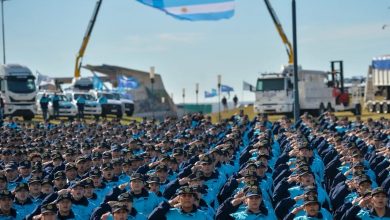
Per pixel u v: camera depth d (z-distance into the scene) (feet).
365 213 55.42
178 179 65.82
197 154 84.07
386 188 70.59
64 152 88.94
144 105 264.93
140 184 59.93
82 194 59.98
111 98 225.76
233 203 56.70
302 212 55.67
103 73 272.51
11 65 213.87
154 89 270.26
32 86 213.05
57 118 209.67
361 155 76.18
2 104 210.59
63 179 65.26
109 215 54.75
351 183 64.13
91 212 59.72
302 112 229.86
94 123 140.05
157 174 67.15
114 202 56.70
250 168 68.49
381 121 140.46
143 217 55.77
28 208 60.75
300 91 225.35
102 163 76.74
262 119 139.44
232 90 290.76
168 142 93.45
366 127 121.90
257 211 55.52
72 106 211.20
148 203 59.72
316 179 71.20
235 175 70.33
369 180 59.57
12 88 210.59
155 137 114.32
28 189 61.87
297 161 72.18
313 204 54.49
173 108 276.21
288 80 219.82
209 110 356.59
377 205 54.90
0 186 63.46
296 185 63.87
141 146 95.61
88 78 258.37
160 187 65.82
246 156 85.61
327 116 146.30
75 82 256.52
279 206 59.47
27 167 74.54
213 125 130.00
